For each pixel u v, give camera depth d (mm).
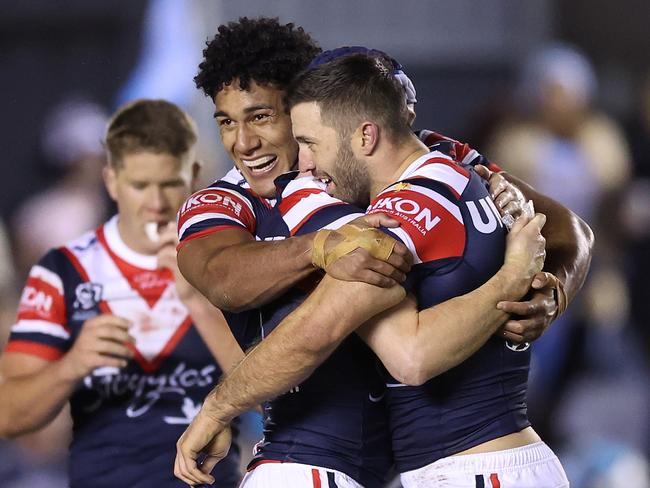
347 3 33312
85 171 31688
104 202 31469
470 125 31469
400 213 12430
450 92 33875
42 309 16031
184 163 16016
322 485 12961
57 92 32688
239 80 13633
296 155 13867
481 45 34062
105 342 15195
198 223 13250
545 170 29750
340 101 12742
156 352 15781
